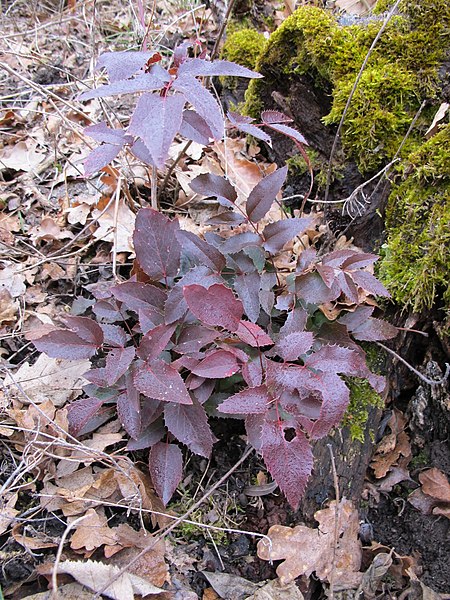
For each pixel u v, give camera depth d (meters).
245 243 0.42
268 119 0.41
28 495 0.39
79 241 0.54
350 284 0.40
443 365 0.47
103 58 0.31
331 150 0.53
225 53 0.66
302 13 0.53
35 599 0.34
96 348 0.39
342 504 0.42
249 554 0.40
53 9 0.85
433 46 0.49
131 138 0.37
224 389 0.42
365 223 0.51
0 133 0.64
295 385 0.34
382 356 0.47
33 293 0.50
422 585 0.41
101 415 0.42
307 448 0.33
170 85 0.29
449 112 0.47
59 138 0.59
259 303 0.41
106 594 0.34
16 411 0.41
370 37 0.51
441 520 0.44
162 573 0.37
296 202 0.57
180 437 0.37
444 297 0.44
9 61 0.71
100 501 0.37
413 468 0.48
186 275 0.40
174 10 0.81
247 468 0.43
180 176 0.56
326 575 0.39
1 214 0.55
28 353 0.47
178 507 0.41
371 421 0.45
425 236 0.45
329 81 0.52
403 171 0.47
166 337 0.37
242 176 0.58
